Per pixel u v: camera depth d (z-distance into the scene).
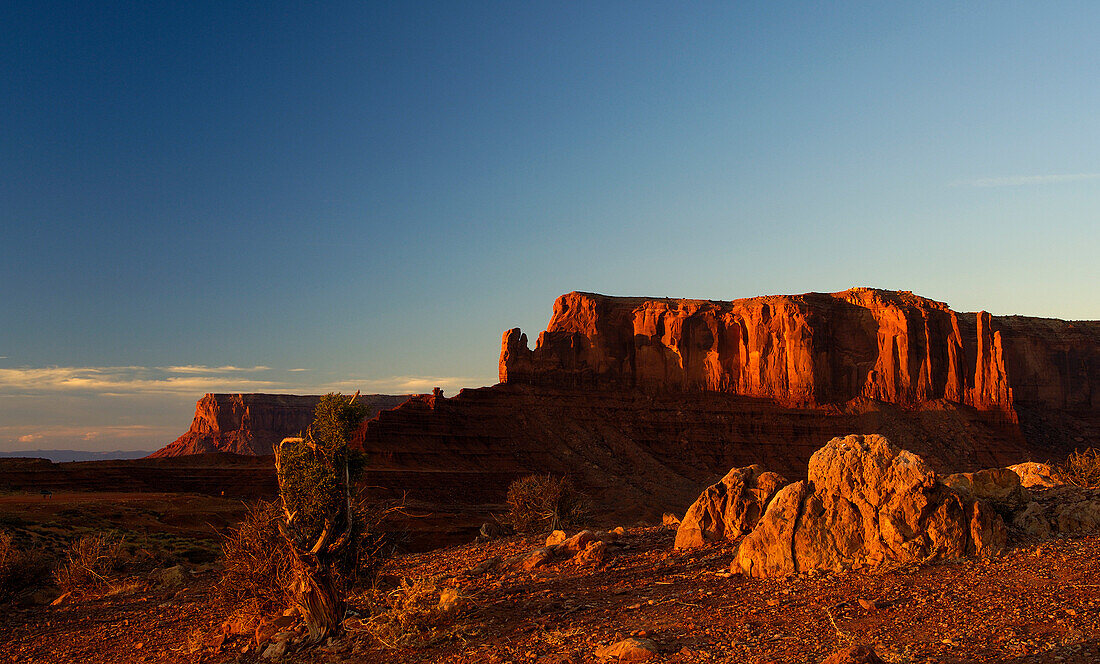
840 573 18.16
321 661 18.19
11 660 23.56
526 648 16.52
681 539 23.47
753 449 161.25
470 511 109.44
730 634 15.73
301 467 21.08
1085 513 20.41
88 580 34.97
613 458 150.00
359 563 21.34
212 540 62.72
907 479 18.78
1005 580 16.81
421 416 143.62
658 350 173.75
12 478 98.25
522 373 165.75
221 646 20.98
